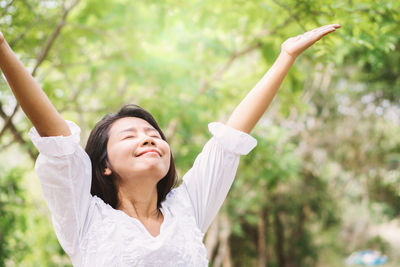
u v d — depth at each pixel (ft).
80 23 17.25
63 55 16.99
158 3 14.97
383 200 49.37
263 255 44.83
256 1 13.65
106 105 19.17
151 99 17.24
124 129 5.03
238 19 15.67
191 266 4.66
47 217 20.61
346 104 43.32
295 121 39.47
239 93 20.74
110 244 4.50
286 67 5.54
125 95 20.85
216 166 5.55
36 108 4.44
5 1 12.20
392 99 38.81
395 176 46.78
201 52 20.74
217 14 15.47
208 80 19.17
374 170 47.06
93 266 4.46
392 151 44.86
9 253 19.26
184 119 18.67
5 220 18.66
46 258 24.03
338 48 15.01
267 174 22.76
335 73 36.65
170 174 5.49
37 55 14.55
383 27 12.34
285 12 12.62
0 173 19.17
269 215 46.09
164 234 4.69
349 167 46.93
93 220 4.72
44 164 4.48
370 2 11.80
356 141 44.70
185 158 19.84
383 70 31.94
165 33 17.62
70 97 18.08
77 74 19.76
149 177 4.79
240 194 34.32
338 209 50.34
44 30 14.73
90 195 4.94
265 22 15.05
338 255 58.08
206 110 20.40
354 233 61.21
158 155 4.83
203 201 5.53
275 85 5.54
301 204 44.96
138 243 4.49
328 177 48.98
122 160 4.82
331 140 44.57
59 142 4.46
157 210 5.22
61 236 4.68
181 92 18.80
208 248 34.73
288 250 49.78
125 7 17.57
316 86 39.47
